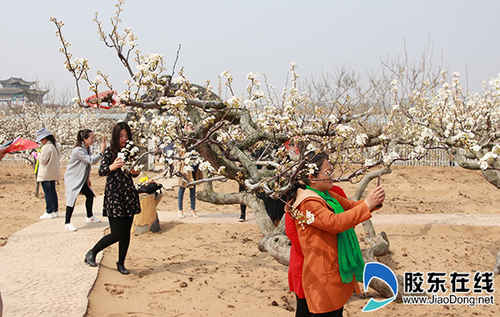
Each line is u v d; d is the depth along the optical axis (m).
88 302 4.16
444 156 17.91
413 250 6.22
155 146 4.09
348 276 2.79
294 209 2.82
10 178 15.92
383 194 2.68
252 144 5.13
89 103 3.72
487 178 5.68
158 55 3.59
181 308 4.13
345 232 2.85
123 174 4.95
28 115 20.94
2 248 6.16
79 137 7.59
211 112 4.62
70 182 7.43
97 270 5.14
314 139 3.84
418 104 7.25
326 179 2.99
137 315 3.94
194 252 6.32
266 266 5.62
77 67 3.50
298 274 2.93
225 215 9.19
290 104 4.29
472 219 8.26
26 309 3.93
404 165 18.20
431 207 9.95
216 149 4.99
